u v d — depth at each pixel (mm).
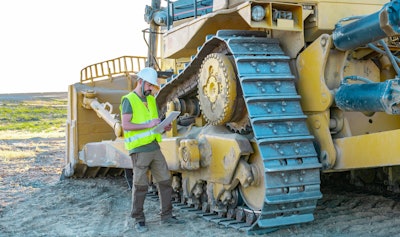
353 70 5969
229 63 5934
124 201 7934
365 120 6020
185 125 7695
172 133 7332
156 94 7855
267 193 5285
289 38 6090
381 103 4906
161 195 6316
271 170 5266
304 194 5438
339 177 8125
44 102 47250
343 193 7543
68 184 9484
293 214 5551
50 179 10352
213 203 6320
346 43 5340
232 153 5820
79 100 9805
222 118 6039
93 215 6965
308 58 5836
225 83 5910
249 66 5695
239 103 5949
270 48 5988
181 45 7180
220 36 6035
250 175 5680
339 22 5781
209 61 6234
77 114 9773
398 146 4965
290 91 5754
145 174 6121
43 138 20516
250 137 6074
